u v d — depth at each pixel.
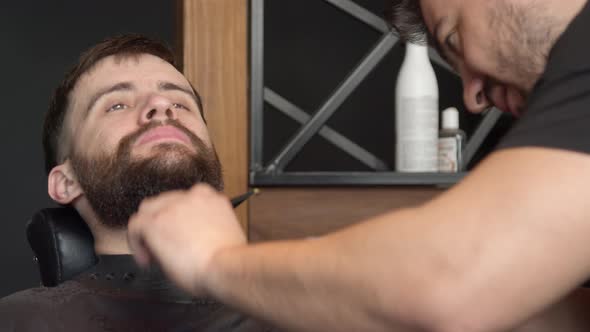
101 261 1.18
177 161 1.20
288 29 3.12
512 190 0.52
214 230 0.61
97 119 1.28
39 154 3.03
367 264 0.53
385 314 0.52
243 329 1.12
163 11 3.11
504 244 0.50
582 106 0.54
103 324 1.10
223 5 1.46
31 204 3.01
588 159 0.52
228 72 1.46
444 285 0.50
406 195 1.51
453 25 0.74
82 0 3.08
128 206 1.21
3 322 1.11
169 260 0.61
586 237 0.51
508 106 0.78
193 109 1.38
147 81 1.33
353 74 1.57
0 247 2.96
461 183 0.55
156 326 1.10
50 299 1.14
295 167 3.01
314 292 0.54
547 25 0.65
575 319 0.88
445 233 0.51
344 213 1.49
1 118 3.00
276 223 1.48
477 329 0.51
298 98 3.11
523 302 0.51
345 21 3.11
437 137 1.54
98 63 1.35
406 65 1.52
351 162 3.03
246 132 1.47
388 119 3.02
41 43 3.04
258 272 0.57
